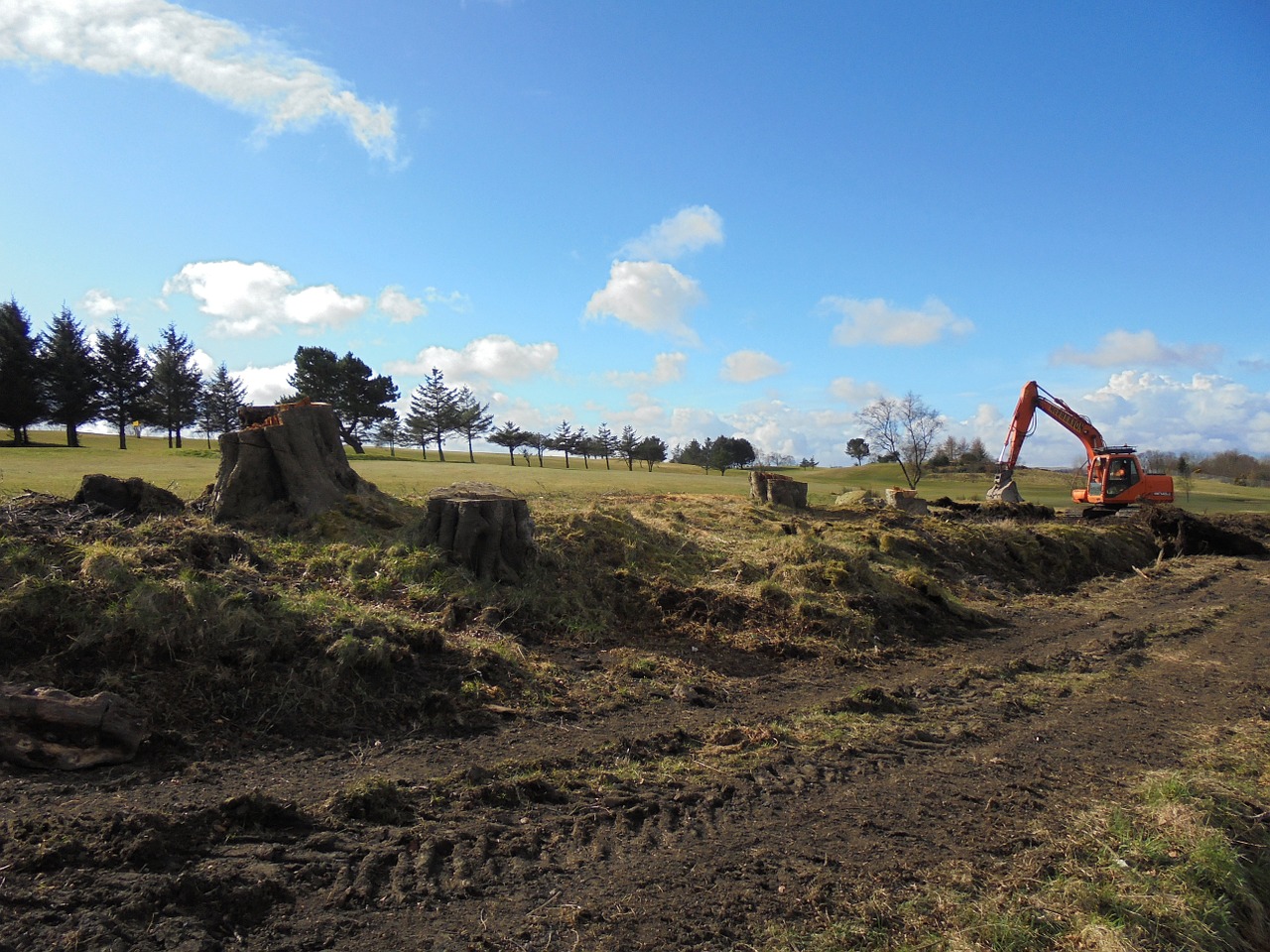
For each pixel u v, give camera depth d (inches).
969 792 226.4
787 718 283.7
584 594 396.5
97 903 135.9
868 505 839.1
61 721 190.7
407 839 174.2
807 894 166.1
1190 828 204.5
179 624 245.1
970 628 472.1
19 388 2108.8
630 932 149.6
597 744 242.8
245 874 152.4
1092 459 1098.1
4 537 265.7
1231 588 672.4
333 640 262.5
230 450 408.2
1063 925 163.6
